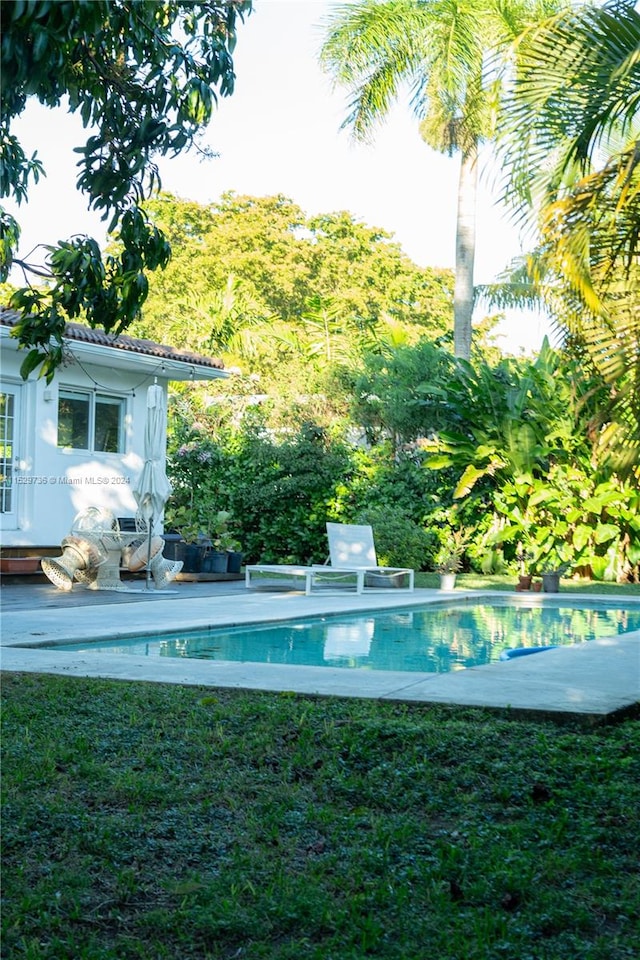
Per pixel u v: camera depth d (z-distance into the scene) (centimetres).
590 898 310
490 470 1817
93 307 466
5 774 421
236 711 544
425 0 2117
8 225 480
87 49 441
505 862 332
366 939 278
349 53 2133
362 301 3728
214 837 359
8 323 1387
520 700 561
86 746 469
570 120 616
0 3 286
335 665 855
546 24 600
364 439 2250
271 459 1978
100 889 315
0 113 330
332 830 367
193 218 3978
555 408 1819
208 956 269
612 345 595
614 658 746
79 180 459
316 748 474
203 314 3241
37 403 1577
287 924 289
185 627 977
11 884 312
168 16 462
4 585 1465
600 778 433
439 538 1897
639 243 586
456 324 2189
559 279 596
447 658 918
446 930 285
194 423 2255
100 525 1402
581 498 1789
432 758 460
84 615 1065
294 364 3116
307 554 2012
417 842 354
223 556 1756
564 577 1845
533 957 268
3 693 589
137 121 461
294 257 3856
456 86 2056
